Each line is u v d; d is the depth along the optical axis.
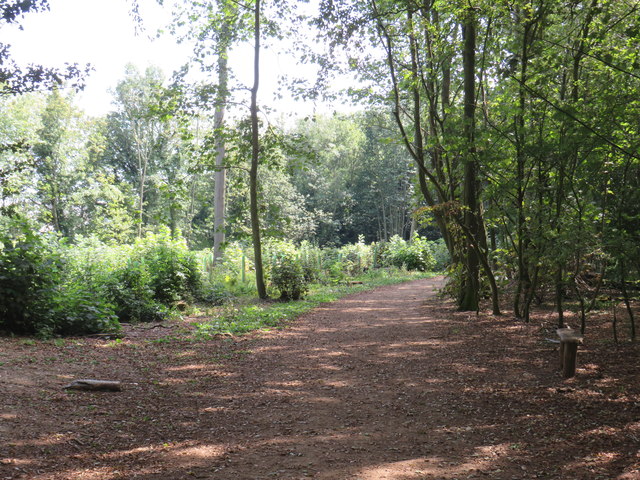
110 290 11.55
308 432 4.87
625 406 5.30
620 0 9.20
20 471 3.68
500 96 11.21
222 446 4.47
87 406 5.36
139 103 44.34
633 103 8.38
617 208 8.90
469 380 6.70
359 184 56.31
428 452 4.33
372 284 22.25
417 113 13.98
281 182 41.88
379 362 7.89
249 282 19.77
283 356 8.34
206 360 7.97
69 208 41.09
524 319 11.13
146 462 4.04
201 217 52.41
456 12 11.15
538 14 9.69
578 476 3.75
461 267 13.20
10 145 7.92
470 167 12.33
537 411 5.33
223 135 16.19
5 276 8.33
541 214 9.05
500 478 3.77
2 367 6.33
